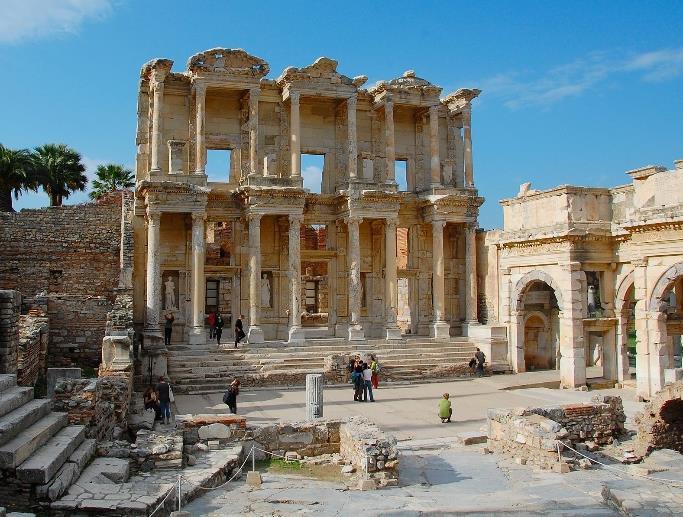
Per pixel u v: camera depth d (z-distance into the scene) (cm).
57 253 4800
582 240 3916
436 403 3453
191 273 4472
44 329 3366
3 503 1513
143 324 4578
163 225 4631
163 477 1844
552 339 4838
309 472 2108
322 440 2320
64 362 3725
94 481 1695
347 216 4781
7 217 4856
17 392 1880
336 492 1834
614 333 4025
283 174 4912
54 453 1655
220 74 4541
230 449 2194
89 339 3762
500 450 2391
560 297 3994
